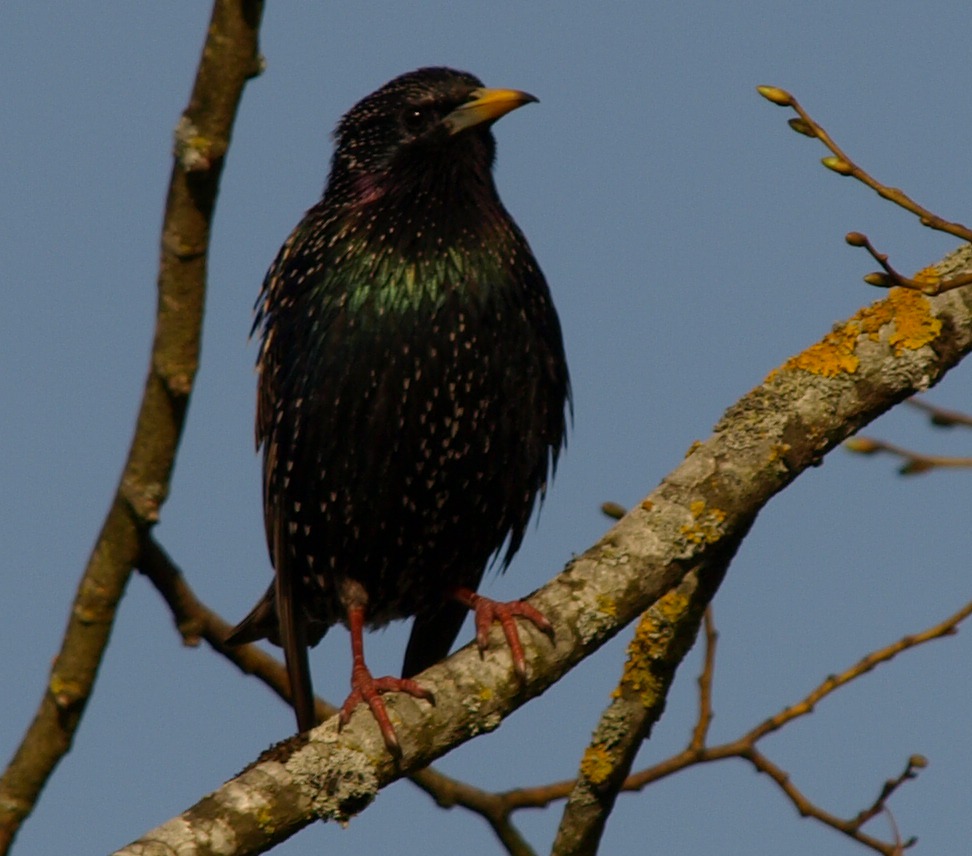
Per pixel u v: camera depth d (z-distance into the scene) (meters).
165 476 7.06
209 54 6.23
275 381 10.70
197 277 6.66
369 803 7.58
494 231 10.35
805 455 7.90
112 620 7.33
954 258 8.00
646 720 8.44
